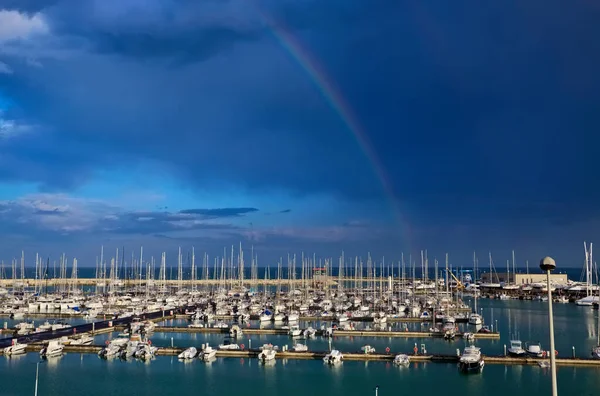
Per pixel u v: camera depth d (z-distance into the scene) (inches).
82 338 4712.1
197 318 6358.3
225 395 3321.9
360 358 4160.9
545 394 3314.5
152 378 3683.6
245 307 7140.8
